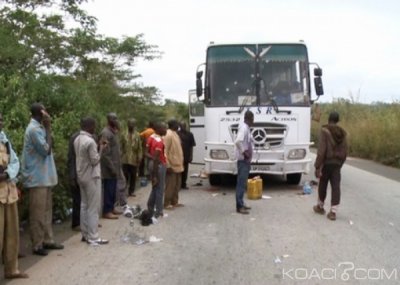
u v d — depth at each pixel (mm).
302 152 13617
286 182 15781
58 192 10086
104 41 15484
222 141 13547
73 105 11922
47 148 7566
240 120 13453
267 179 16578
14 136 8844
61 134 10578
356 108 35375
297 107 13539
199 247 8188
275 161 13367
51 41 12961
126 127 14930
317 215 10719
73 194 9328
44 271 6977
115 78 19375
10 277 6668
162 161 10250
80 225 8906
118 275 6809
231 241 8555
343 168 21141
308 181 16016
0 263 7379
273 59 13797
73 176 9055
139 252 7914
